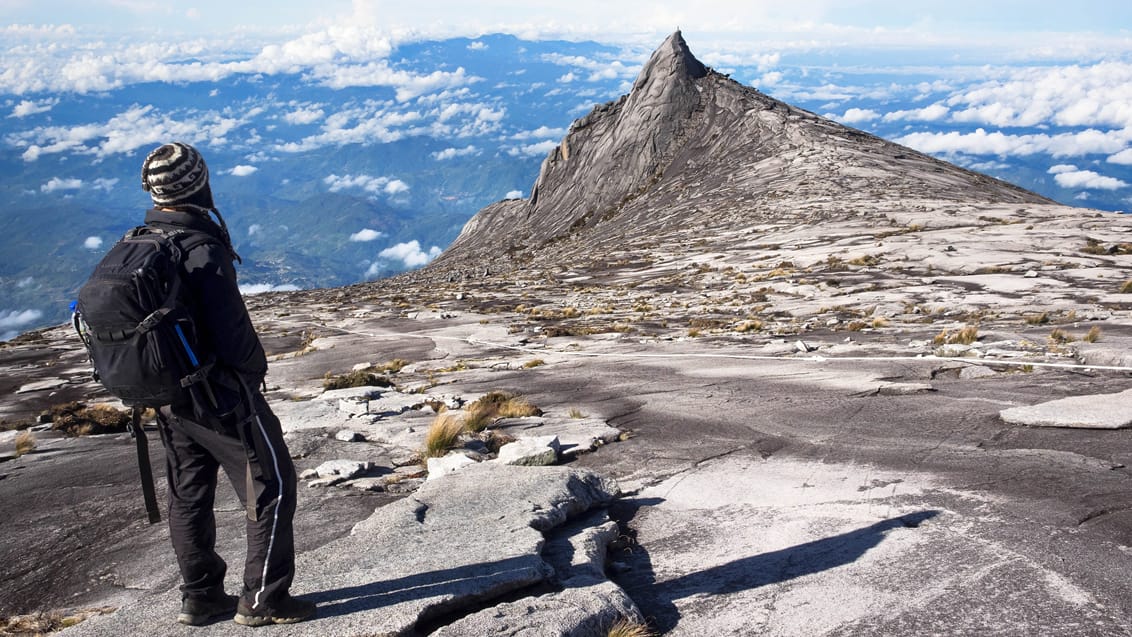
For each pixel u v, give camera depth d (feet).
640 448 24.56
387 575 13.43
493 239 342.03
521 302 108.47
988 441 22.22
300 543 17.39
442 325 92.07
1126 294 61.52
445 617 12.46
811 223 143.95
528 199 385.29
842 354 43.93
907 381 33.42
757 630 12.19
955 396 29.22
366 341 82.99
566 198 336.29
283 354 79.61
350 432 29.19
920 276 82.23
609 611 12.23
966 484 18.11
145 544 18.54
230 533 18.52
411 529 15.81
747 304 79.61
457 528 15.79
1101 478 17.75
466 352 67.00
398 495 21.15
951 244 99.35
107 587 16.25
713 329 64.64
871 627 11.88
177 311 10.30
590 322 80.28
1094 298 60.90
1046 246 93.35
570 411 31.53
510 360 57.00
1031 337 44.11
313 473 23.43
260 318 125.08
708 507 18.40
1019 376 32.91
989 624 11.64
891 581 13.34
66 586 16.46
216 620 12.03
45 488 24.18
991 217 126.93
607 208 285.84
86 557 17.98
